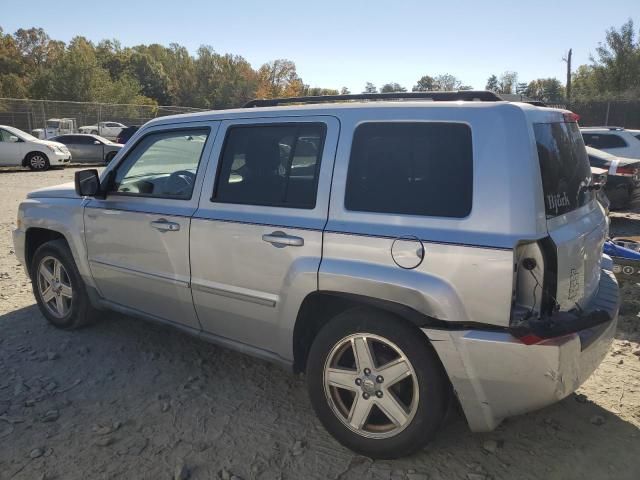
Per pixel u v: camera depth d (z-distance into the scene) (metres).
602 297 3.07
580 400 3.52
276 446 3.05
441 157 2.70
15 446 3.04
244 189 3.38
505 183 2.51
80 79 53.00
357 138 2.97
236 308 3.40
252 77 90.62
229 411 3.42
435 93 3.06
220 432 3.19
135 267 3.95
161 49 115.25
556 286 2.56
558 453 2.97
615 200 9.63
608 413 3.37
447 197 2.65
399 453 2.83
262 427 3.24
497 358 2.50
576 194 2.96
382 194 2.84
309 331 3.25
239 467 2.87
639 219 10.73
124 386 3.73
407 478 2.78
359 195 2.91
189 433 3.17
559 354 2.43
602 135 12.55
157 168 3.92
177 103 93.00
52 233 4.84
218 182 3.51
